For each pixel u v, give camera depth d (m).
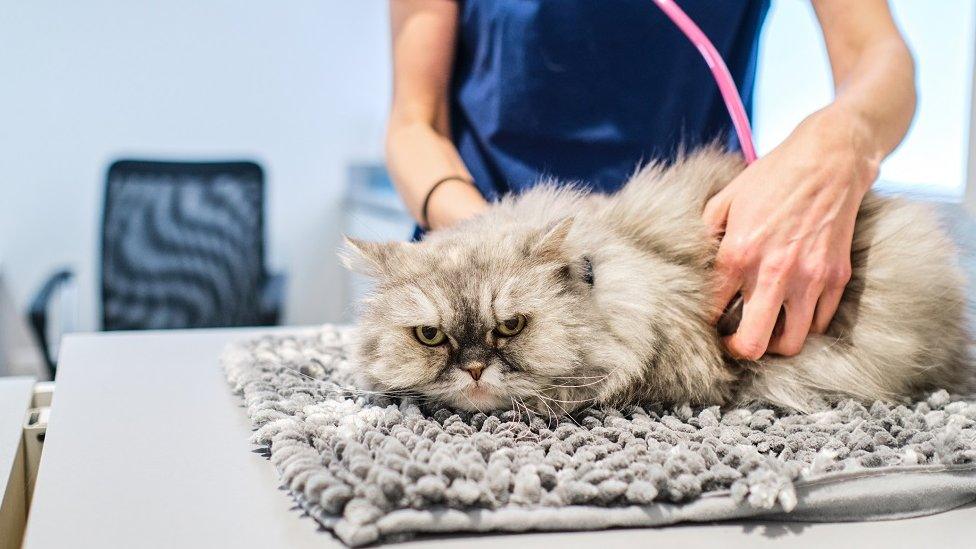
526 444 0.88
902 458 0.84
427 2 1.69
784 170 1.08
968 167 1.87
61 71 3.55
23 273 3.63
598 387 1.04
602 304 1.06
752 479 0.76
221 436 0.98
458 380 1.00
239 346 1.40
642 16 1.54
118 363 1.38
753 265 1.08
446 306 1.00
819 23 1.40
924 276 1.19
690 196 1.20
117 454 0.91
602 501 0.75
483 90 1.67
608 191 1.64
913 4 2.09
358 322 1.12
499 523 0.72
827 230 1.07
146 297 2.79
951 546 0.72
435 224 1.47
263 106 3.90
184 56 3.73
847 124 1.10
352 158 4.07
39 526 0.73
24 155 3.56
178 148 3.80
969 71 1.96
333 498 0.71
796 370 1.12
